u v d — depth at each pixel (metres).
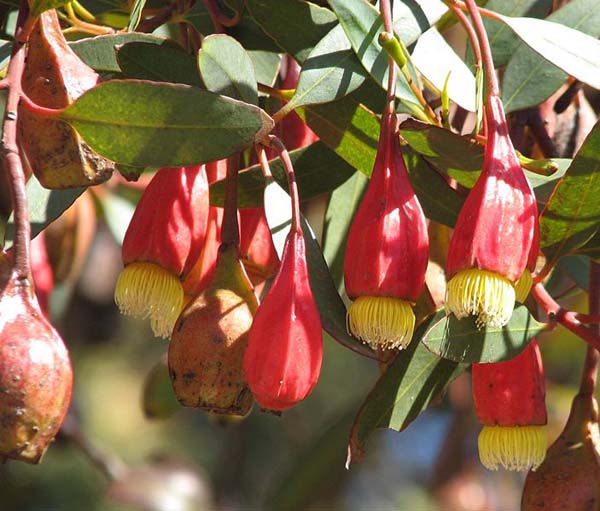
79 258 0.79
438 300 0.60
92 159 0.53
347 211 0.64
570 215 0.57
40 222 0.59
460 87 0.57
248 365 0.52
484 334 0.54
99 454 1.04
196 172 0.54
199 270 0.56
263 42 0.61
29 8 0.53
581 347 1.07
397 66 0.55
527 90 0.63
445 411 1.06
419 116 0.56
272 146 0.54
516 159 0.52
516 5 0.64
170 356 0.53
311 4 0.58
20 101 0.52
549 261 0.58
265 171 0.56
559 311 0.58
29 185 0.59
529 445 0.56
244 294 0.54
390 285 0.52
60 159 0.53
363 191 0.64
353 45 0.55
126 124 0.52
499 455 0.56
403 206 0.52
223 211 0.55
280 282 0.52
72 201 0.59
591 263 0.62
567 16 0.63
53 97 0.53
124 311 0.54
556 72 0.63
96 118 0.52
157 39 0.57
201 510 1.06
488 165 0.52
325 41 0.55
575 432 0.60
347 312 0.55
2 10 0.62
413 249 0.52
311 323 0.52
